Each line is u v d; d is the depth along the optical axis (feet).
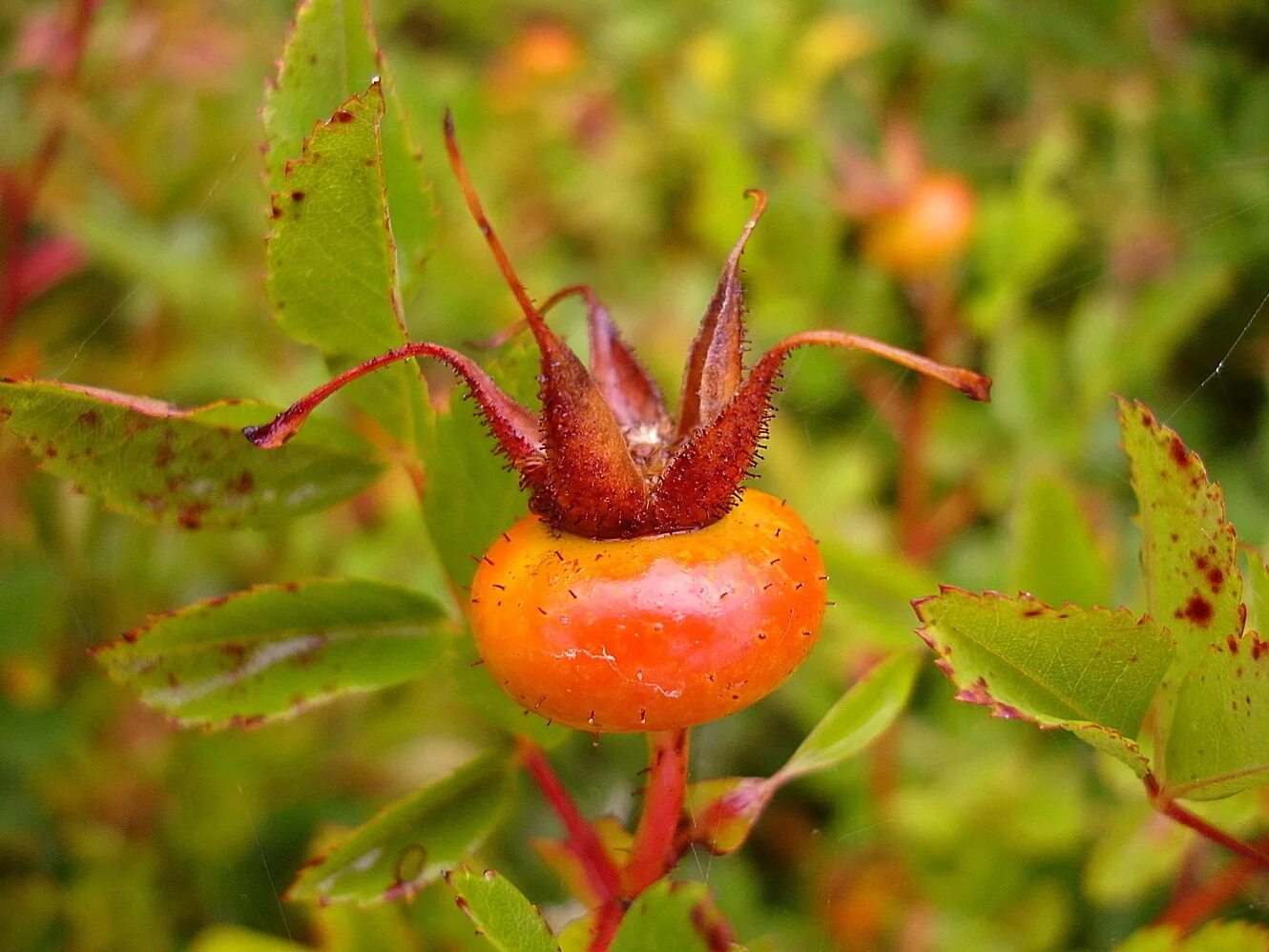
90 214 0.43
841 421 0.46
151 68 0.44
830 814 0.41
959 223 0.42
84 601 0.39
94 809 0.38
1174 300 0.40
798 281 0.42
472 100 0.54
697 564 0.18
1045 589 0.27
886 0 0.53
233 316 0.46
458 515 0.22
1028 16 0.49
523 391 0.22
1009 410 0.41
